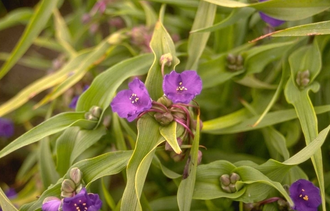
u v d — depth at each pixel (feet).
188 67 2.18
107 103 2.06
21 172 2.96
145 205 2.08
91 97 2.08
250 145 2.63
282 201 1.92
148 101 1.80
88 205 1.77
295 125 2.31
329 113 2.34
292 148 2.57
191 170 1.87
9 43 4.19
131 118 1.80
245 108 2.24
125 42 2.44
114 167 1.90
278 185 1.81
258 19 2.45
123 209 1.81
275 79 2.32
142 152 1.84
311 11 2.06
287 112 2.16
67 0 4.39
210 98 2.51
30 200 2.59
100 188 2.17
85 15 2.88
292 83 2.10
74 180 1.86
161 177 2.40
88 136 2.06
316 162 1.90
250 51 2.20
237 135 2.64
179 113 1.86
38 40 3.11
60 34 2.97
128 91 1.87
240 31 2.45
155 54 1.95
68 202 1.76
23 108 3.31
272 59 2.21
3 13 4.27
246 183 1.90
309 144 1.86
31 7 4.36
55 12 2.97
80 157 2.16
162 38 2.00
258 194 1.90
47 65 3.33
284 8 2.07
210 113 2.59
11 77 3.94
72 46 3.02
